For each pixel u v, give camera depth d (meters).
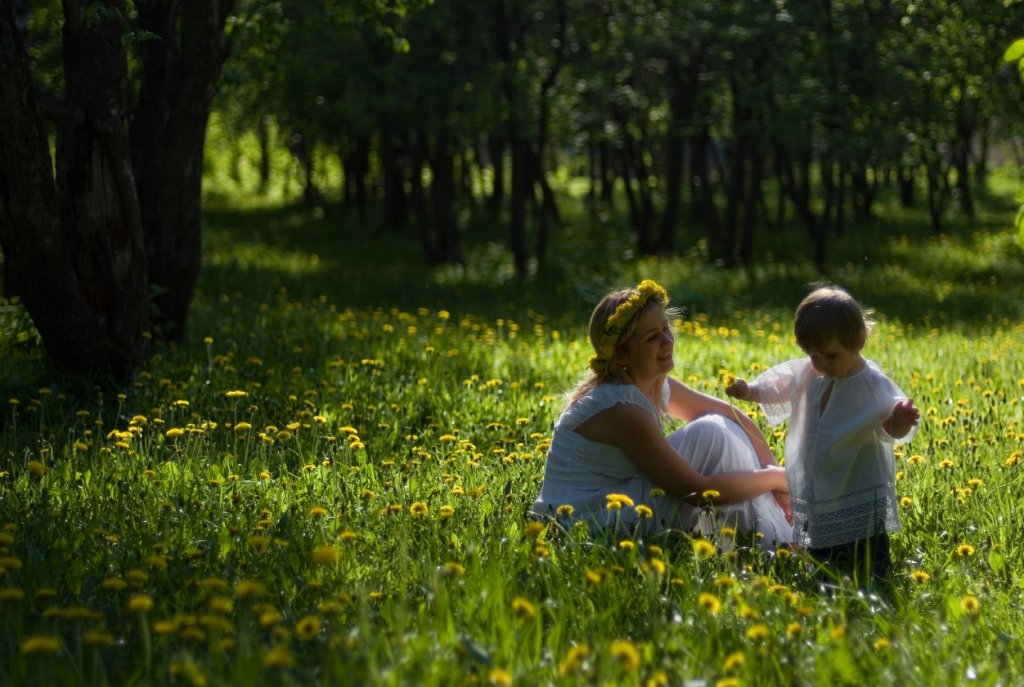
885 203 49.44
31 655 3.36
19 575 4.41
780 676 3.33
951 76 26.72
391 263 33.31
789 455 5.32
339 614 3.68
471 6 26.72
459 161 48.59
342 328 13.73
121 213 9.38
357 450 7.40
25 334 10.81
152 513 5.36
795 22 25.92
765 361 11.59
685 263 32.12
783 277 28.61
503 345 12.91
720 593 4.12
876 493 5.08
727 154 33.84
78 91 9.20
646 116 33.81
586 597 4.05
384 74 25.89
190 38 11.36
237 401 8.15
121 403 8.35
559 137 29.22
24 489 6.20
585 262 32.16
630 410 5.29
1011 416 8.34
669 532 5.04
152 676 3.35
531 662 3.39
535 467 6.46
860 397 5.05
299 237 39.88
